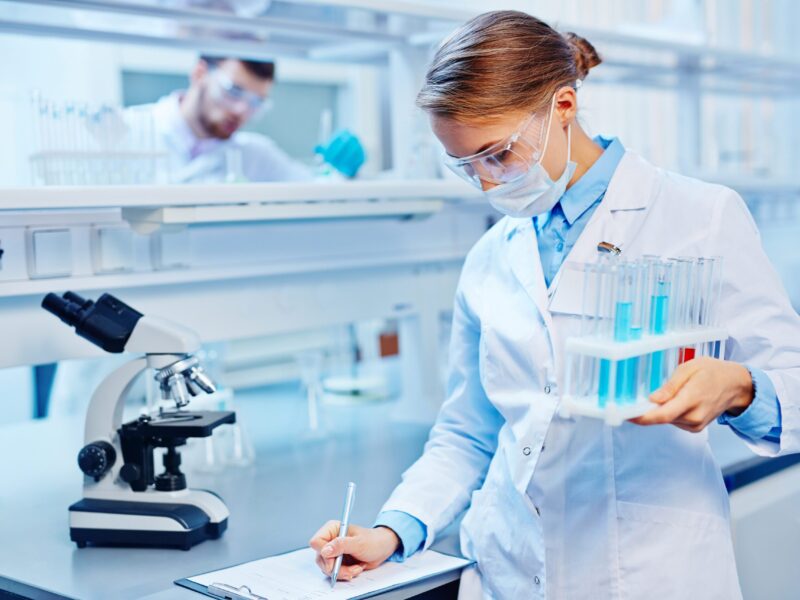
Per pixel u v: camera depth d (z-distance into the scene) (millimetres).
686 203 1478
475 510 1641
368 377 3051
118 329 1720
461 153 1410
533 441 1476
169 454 1738
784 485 2057
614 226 1498
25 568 1577
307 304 2432
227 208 1942
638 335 1273
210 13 2186
